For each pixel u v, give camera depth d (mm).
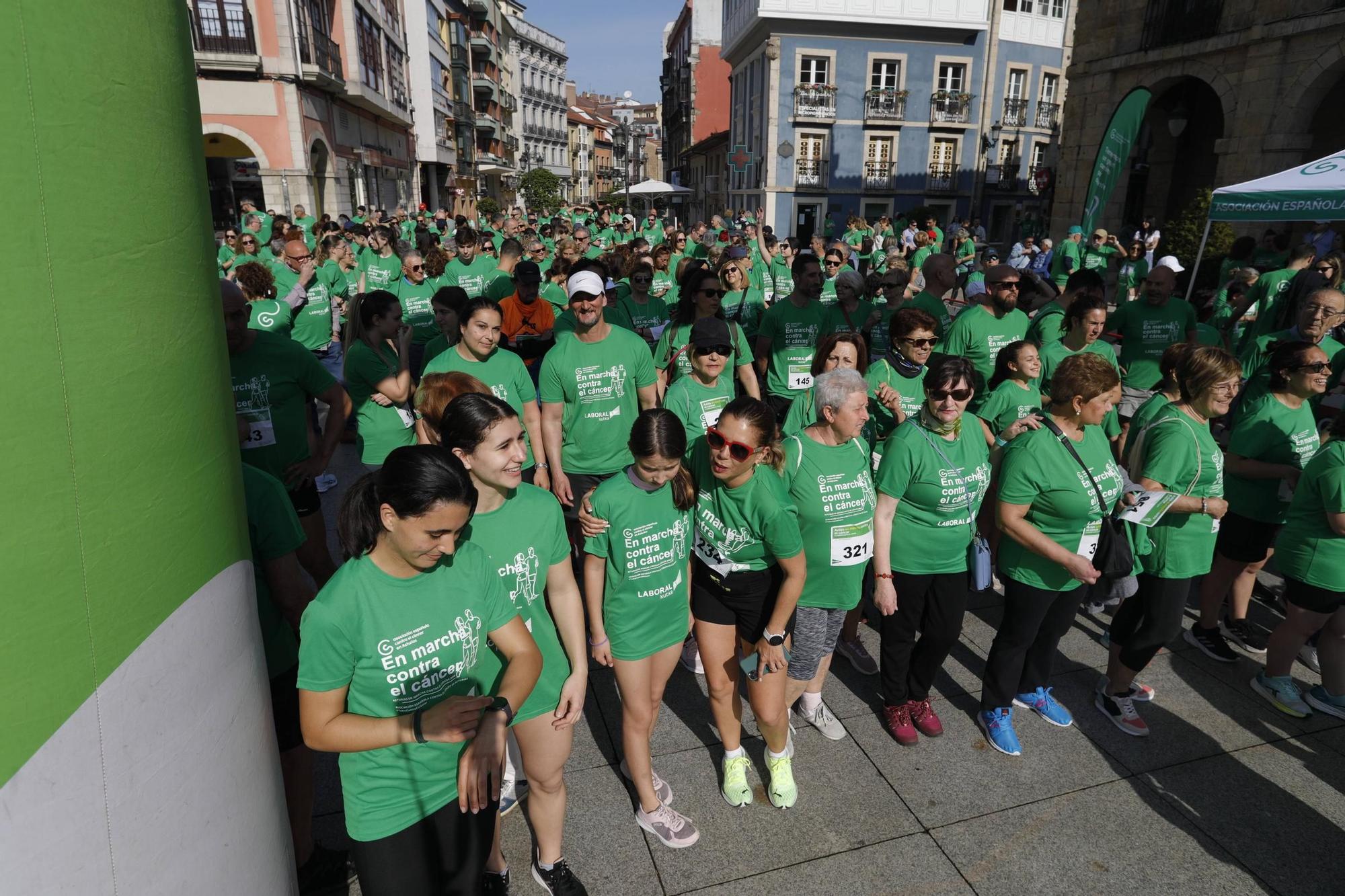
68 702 1140
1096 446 3201
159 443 1303
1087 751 3469
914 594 3309
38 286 1065
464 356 4133
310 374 3615
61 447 1109
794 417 4133
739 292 7453
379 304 4184
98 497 1175
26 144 1040
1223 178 15188
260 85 20109
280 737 2457
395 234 12820
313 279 8664
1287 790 3240
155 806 1317
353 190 26656
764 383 7008
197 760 1424
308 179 21453
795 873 2781
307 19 21219
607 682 3963
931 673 3463
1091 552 3295
